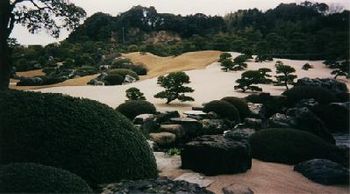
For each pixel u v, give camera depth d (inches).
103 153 283.0
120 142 294.4
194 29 4471.0
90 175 274.7
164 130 593.3
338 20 3193.9
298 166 403.2
